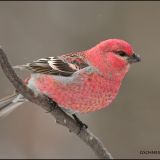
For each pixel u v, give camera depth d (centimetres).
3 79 1565
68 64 1085
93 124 1559
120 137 1548
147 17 1720
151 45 1688
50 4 1766
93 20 1730
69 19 1742
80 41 1706
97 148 1018
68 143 1580
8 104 1097
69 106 1073
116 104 1586
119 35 1702
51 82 1070
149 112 1579
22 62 1662
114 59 1088
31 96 973
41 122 1598
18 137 1579
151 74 1636
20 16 1747
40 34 1723
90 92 1075
